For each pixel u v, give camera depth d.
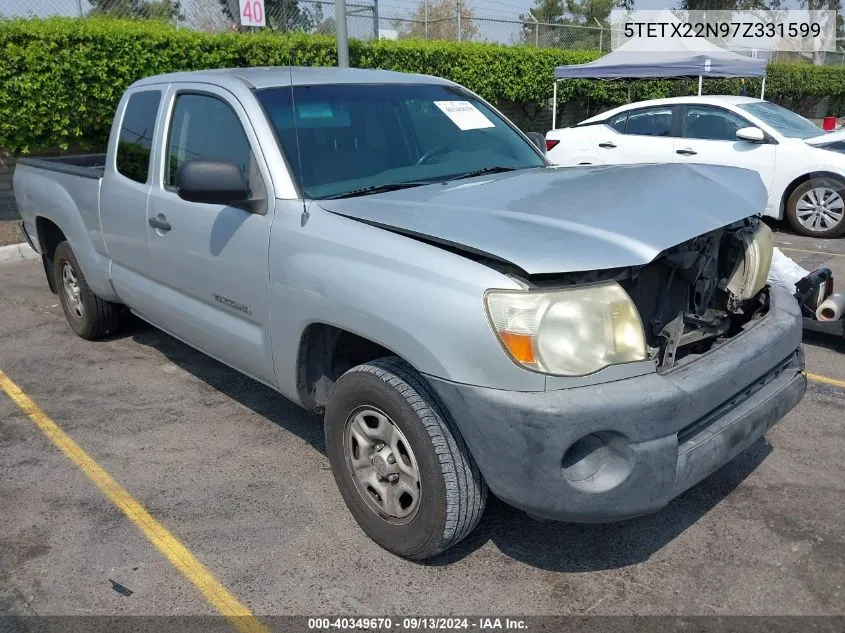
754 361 2.79
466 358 2.44
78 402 4.49
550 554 2.97
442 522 2.67
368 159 3.53
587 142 10.66
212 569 2.92
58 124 9.27
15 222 9.61
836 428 3.95
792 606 2.64
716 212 2.88
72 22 9.33
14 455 3.85
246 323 3.51
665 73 13.14
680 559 2.92
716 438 2.62
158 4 10.91
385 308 2.65
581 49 18.05
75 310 5.54
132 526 3.21
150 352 5.33
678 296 2.90
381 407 2.77
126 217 4.30
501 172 3.75
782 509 3.22
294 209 3.13
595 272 2.49
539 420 2.35
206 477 3.60
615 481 2.42
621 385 2.43
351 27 12.96
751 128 9.18
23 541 3.12
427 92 4.10
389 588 2.79
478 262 2.50
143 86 4.39
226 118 3.59
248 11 8.50
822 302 4.90
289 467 3.68
